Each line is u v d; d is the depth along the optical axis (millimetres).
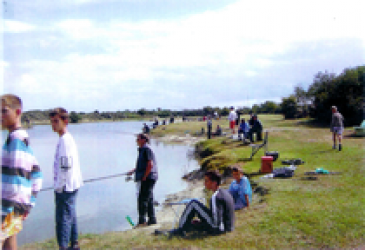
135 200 10758
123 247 5086
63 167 4609
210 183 5684
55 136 36812
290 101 37719
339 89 27641
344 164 11172
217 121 52562
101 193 11930
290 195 7746
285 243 5004
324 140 17766
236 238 5242
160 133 41125
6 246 3986
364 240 5012
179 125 48094
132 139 41094
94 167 18906
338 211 6281
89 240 5555
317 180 9109
